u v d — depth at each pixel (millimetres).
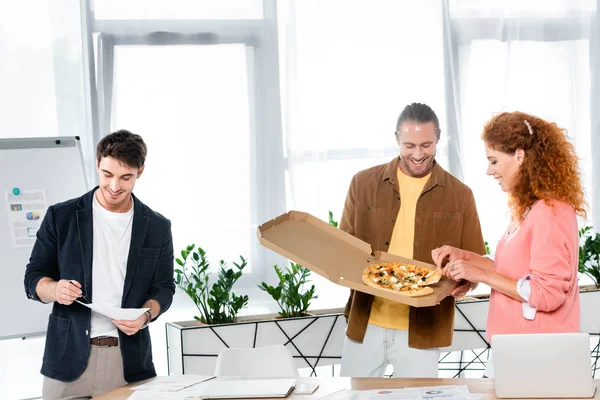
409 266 2723
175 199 4188
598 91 4758
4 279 3381
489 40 4625
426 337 2924
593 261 4609
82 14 4031
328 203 4414
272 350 2793
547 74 4715
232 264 4270
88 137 4047
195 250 4215
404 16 4496
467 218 3014
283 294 4035
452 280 2738
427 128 2873
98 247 2609
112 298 2604
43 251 2629
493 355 2232
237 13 4254
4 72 3928
